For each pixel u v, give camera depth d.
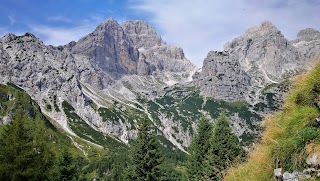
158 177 56.22
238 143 38.91
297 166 10.59
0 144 40.72
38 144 42.97
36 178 40.06
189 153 54.03
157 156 56.50
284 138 12.46
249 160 15.55
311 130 10.81
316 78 12.44
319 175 9.63
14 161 39.31
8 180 38.75
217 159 37.59
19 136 41.03
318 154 9.95
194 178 50.59
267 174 12.58
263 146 13.99
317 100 11.84
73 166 54.41
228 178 17.08
